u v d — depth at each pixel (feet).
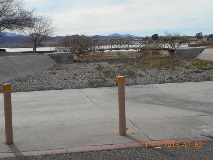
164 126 21.38
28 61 91.04
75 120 23.95
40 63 99.60
